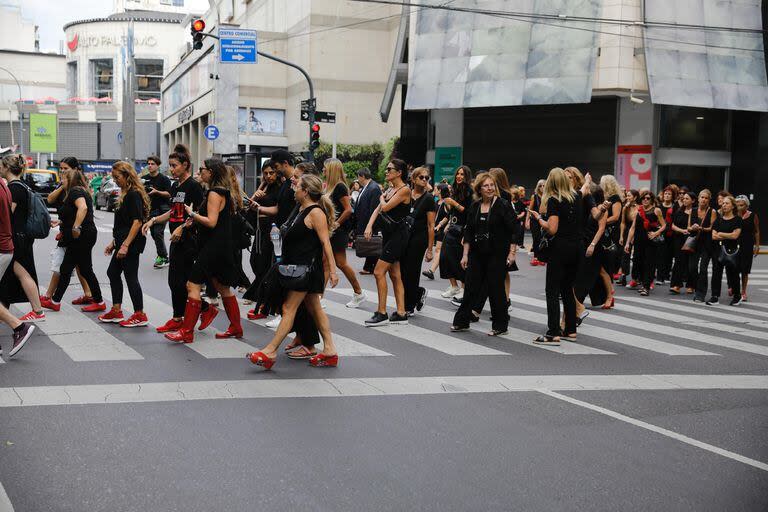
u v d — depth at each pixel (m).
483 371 7.25
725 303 13.47
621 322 10.70
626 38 26.61
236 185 8.17
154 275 13.76
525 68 27.77
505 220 8.91
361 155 46.00
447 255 11.59
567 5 27.25
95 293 9.70
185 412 5.60
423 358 7.73
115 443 4.90
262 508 3.99
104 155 98.56
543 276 16.27
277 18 54.12
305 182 6.98
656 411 6.11
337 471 4.55
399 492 4.27
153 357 7.32
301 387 6.41
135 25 111.81
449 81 29.36
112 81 114.06
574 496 4.31
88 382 6.33
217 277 8.13
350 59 48.69
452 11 30.05
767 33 27.92
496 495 4.28
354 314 10.27
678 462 4.93
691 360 8.23
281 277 6.93
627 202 14.63
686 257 14.52
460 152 32.91
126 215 8.72
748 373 7.69
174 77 71.81
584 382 6.98
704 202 13.33
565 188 8.61
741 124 29.12
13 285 8.68
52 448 4.78
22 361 7.00
